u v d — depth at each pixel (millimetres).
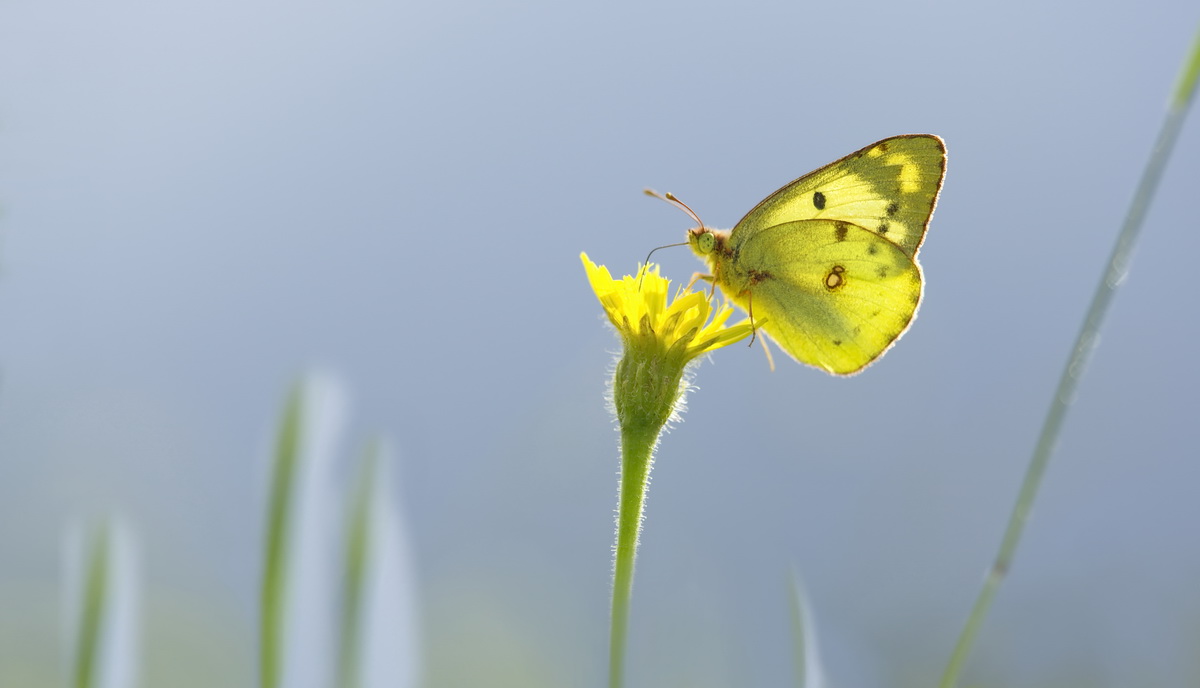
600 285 414
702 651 356
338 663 179
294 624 179
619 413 400
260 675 175
